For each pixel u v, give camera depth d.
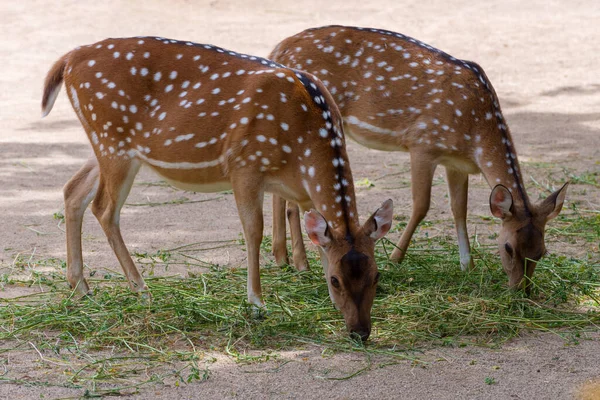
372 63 12.15
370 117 12.14
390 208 9.16
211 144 9.95
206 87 10.07
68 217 10.68
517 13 35.09
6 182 16.11
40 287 10.93
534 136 20.02
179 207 14.99
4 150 18.56
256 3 36.19
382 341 9.37
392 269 11.65
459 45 30.03
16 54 28.69
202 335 9.46
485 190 16.14
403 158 18.55
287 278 11.32
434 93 11.73
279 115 9.72
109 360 8.75
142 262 12.04
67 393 8.00
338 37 12.36
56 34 31.06
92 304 10.08
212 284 10.98
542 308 10.40
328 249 9.14
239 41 29.78
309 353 9.02
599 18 33.97
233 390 8.11
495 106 11.63
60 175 16.69
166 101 10.19
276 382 8.30
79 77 10.44
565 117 21.98
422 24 33.03
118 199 10.52
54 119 21.78
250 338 9.41
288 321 9.71
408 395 8.06
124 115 10.27
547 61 28.27
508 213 10.74
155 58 10.30
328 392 8.10
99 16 33.56
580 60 28.31
